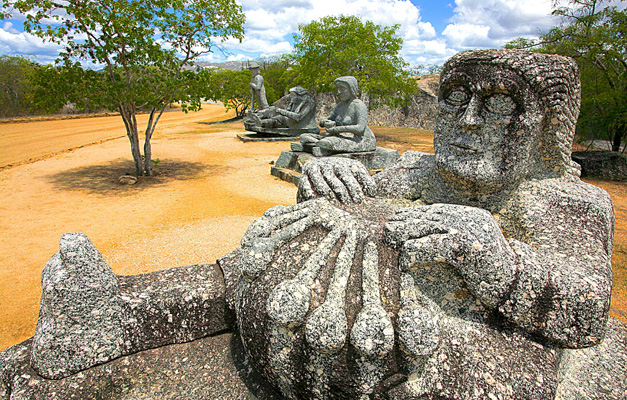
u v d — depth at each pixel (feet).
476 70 5.86
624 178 29.73
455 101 6.27
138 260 14.23
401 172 7.71
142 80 26.40
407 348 4.48
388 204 6.67
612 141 39.04
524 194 6.35
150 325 6.05
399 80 50.26
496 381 4.66
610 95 32.58
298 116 47.24
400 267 5.28
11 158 36.88
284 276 5.33
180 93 27.32
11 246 15.76
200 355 6.11
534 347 5.06
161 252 14.93
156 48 25.59
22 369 5.62
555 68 5.61
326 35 49.98
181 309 6.18
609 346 6.99
